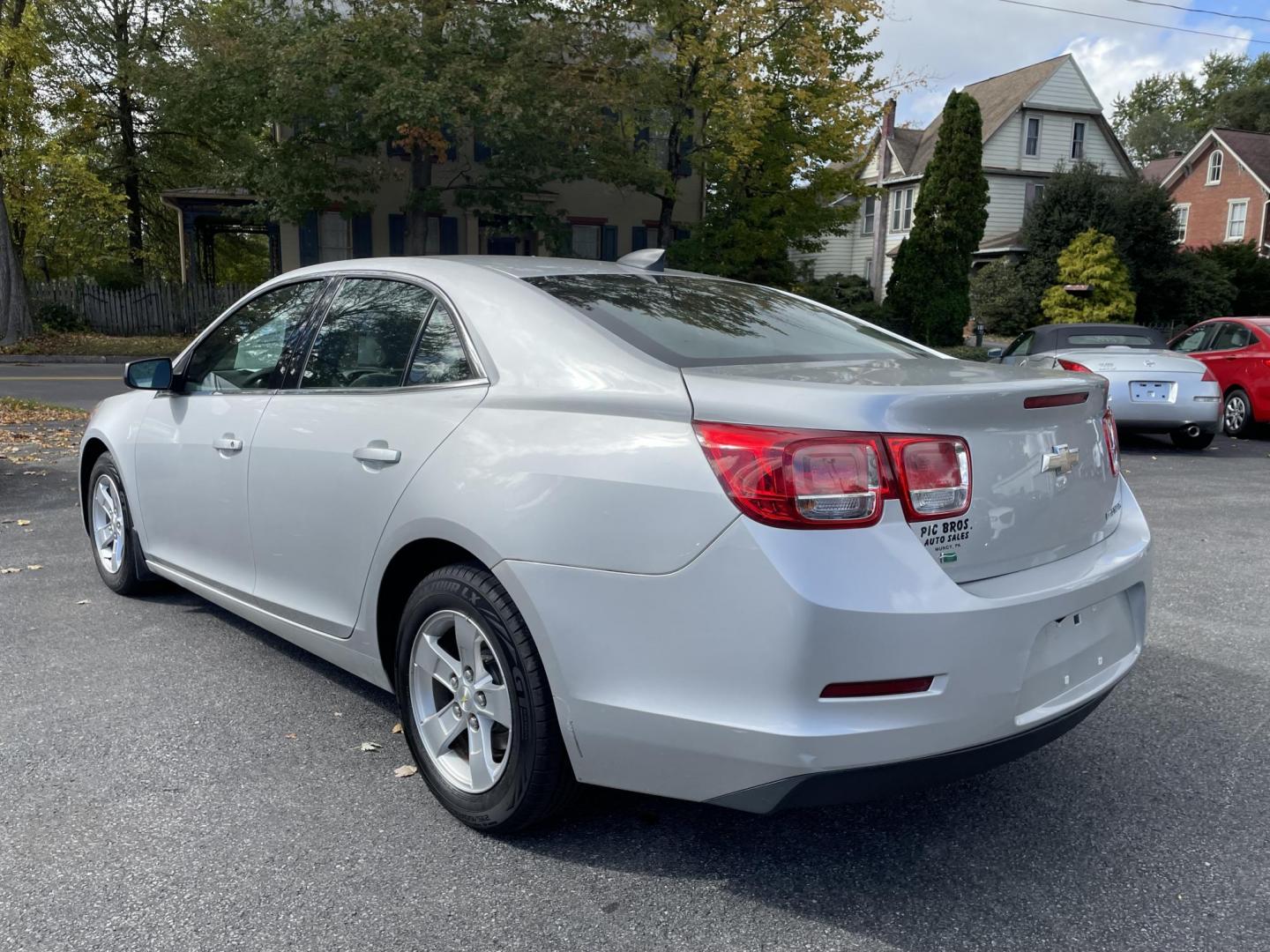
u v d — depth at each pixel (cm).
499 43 1991
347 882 246
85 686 367
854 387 224
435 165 2517
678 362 251
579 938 226
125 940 221
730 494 216
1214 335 1292
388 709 354
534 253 2642
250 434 348
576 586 235
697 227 2361
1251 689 386
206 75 1989
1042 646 239
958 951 224
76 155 2691
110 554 479
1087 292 3012
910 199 4272
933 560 221
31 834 265
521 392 263
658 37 2038
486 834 270
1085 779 311
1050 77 3931
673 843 269
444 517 262
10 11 2375
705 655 219
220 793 290
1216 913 239
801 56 2011
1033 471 246
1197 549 611
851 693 211
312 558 321
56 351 2161
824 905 241
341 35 1881
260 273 4147
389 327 315
